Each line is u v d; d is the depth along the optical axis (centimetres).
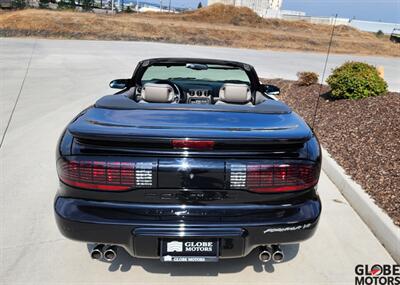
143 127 197
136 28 2892
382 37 4688
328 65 1784
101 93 826
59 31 2536
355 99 657
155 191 192
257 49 2619
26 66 1172
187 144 184
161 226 193
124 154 189
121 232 194
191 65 356
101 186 192
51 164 412
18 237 273
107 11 4766
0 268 238
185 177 189
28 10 3134
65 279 230
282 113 236
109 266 244
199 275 237
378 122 503
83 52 1658
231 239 197
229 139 185
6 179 369
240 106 250
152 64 357
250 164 191
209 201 194
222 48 2458
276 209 199
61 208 199
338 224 303
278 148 193
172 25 3148
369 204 307
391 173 355
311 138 215
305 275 240
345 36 4134
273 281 233
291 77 1241
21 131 530
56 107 680
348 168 388
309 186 204
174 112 226
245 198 196
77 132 188
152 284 228
